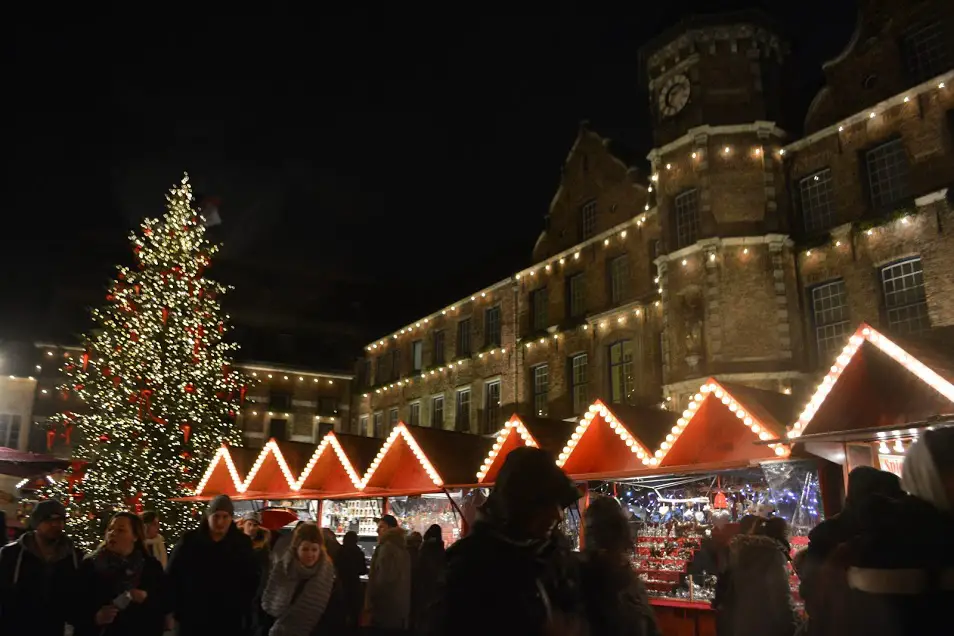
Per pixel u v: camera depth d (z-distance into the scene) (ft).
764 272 64.18
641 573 43.45
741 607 22.68
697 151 68.69
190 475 85.30
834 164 64.03
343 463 65.92
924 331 55.83
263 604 22.84
